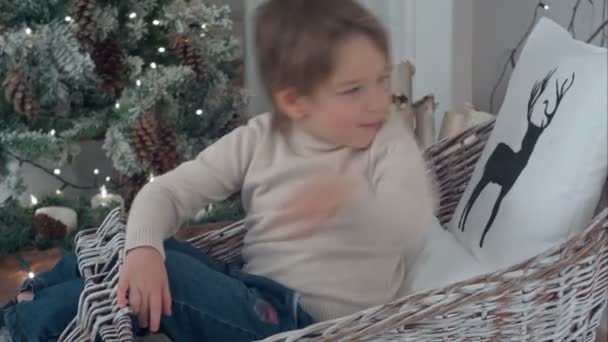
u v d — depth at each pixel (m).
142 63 2.36
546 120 1.26
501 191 1.31
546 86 1.30
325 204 1.19
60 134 2.28
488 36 2.15
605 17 1.81
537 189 1.23
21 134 2.21
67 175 2.66
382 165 1.17
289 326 1.12
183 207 1.23
